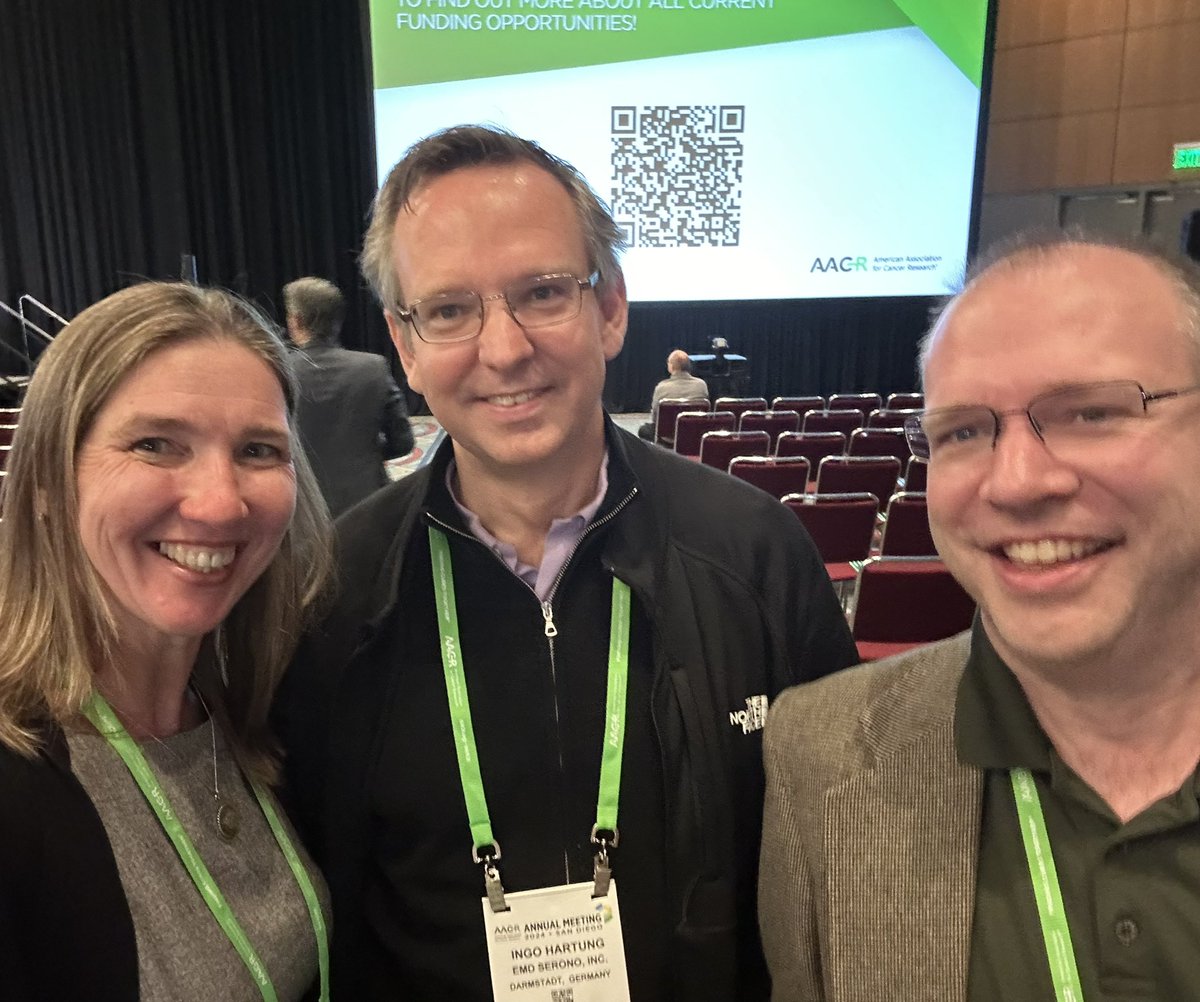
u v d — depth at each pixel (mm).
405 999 1259
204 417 1034
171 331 1036
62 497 1030
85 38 9492
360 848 1261
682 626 1250
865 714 1050
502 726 1240
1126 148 9953
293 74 9961
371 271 1272
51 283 9969
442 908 1224
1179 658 846
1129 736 878
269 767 1267
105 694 1099
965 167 9516
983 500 859
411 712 1248
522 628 1261
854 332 11797
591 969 1210
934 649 1104
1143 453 806
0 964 925
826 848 1000
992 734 939
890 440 5371
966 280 930
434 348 1176
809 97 9242
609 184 9242
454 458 1315
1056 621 835
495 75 8930
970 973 921
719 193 9375
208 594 1064
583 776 1237
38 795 977
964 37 9219
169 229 9992
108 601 1075
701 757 1222
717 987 1222
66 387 1021
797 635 1349
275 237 10344
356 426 3467
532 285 1154
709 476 1407
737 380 10102
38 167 9727
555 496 1246
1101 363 815
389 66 8844
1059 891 894
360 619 1284
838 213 9516
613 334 1305
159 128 9781
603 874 1210
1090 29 10031
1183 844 844
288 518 1128
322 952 1226
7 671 1013
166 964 1041
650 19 8953
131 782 1090
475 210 1146
